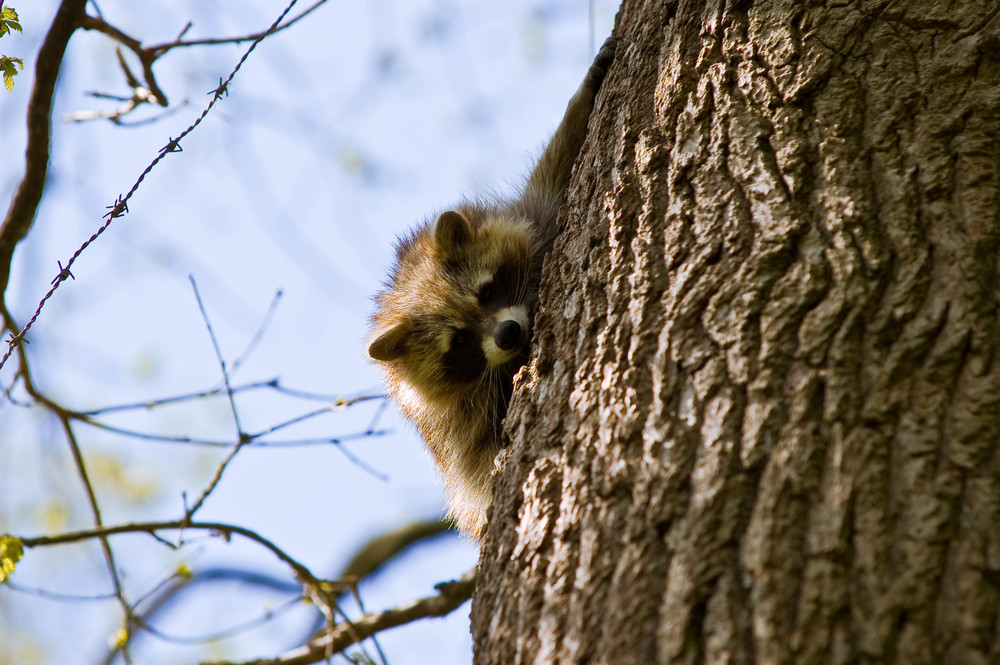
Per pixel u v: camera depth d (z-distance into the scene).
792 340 3.66
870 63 4.34
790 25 4.59
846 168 4.05
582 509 3.80
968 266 3.61
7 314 7.21
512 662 3.64
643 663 3.18
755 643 3.04
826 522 3.20
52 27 6.62
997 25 4.20
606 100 5.57
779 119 4.35
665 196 4.57
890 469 3.27
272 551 7.63
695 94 4.75
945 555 3.05
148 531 7.36
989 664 2.83
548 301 5.05
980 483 3.16
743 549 3.26
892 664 2.89
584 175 5.38
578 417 4.15
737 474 3.43
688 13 5.06
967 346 3.45
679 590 3.27
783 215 4.02
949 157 3.95
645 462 3.70
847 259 3.76
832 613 3.02
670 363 3.91
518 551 3.98
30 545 6.99
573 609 3.53
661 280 4.24
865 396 3.44
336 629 8.20
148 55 7.05
